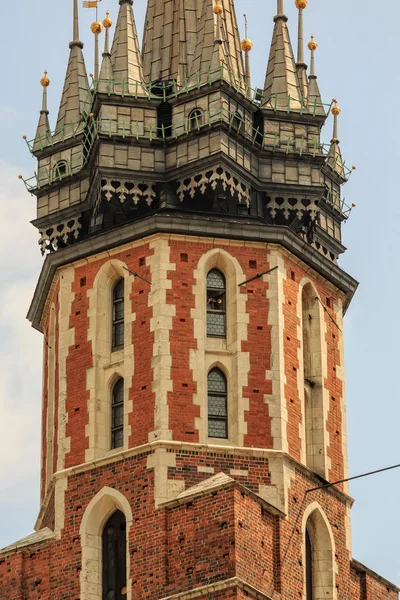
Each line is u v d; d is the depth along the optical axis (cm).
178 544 7456
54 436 8062
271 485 7688
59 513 7756
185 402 7756
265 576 7431
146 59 8519
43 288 8319
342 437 8112
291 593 7512
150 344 7844
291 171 8250
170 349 7819
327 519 7844
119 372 7906
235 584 7212
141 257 8000
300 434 7875
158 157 8175
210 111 8131
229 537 7356
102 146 8144
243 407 7781
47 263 8194
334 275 8281
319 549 7806
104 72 8256
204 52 8250
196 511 7456
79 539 7681
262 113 8300
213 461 7675
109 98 8212
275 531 7569
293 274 8112
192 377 7800
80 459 7819
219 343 7894
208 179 8056
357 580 7894
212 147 8075
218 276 8006
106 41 8450
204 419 7744
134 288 7962
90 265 8112
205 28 8300
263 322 7938
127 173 8125
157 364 7794
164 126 8250
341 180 8569
